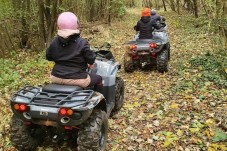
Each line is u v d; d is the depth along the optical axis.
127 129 5.29
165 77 8.40
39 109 3.88
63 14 4.22
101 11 20.89
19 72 9.10
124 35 16.39
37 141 4.58
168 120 5.61
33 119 4.00
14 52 11.34
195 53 11.03
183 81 7.77
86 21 19.39
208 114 5.77
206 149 4.63
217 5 7.81
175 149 4.66
